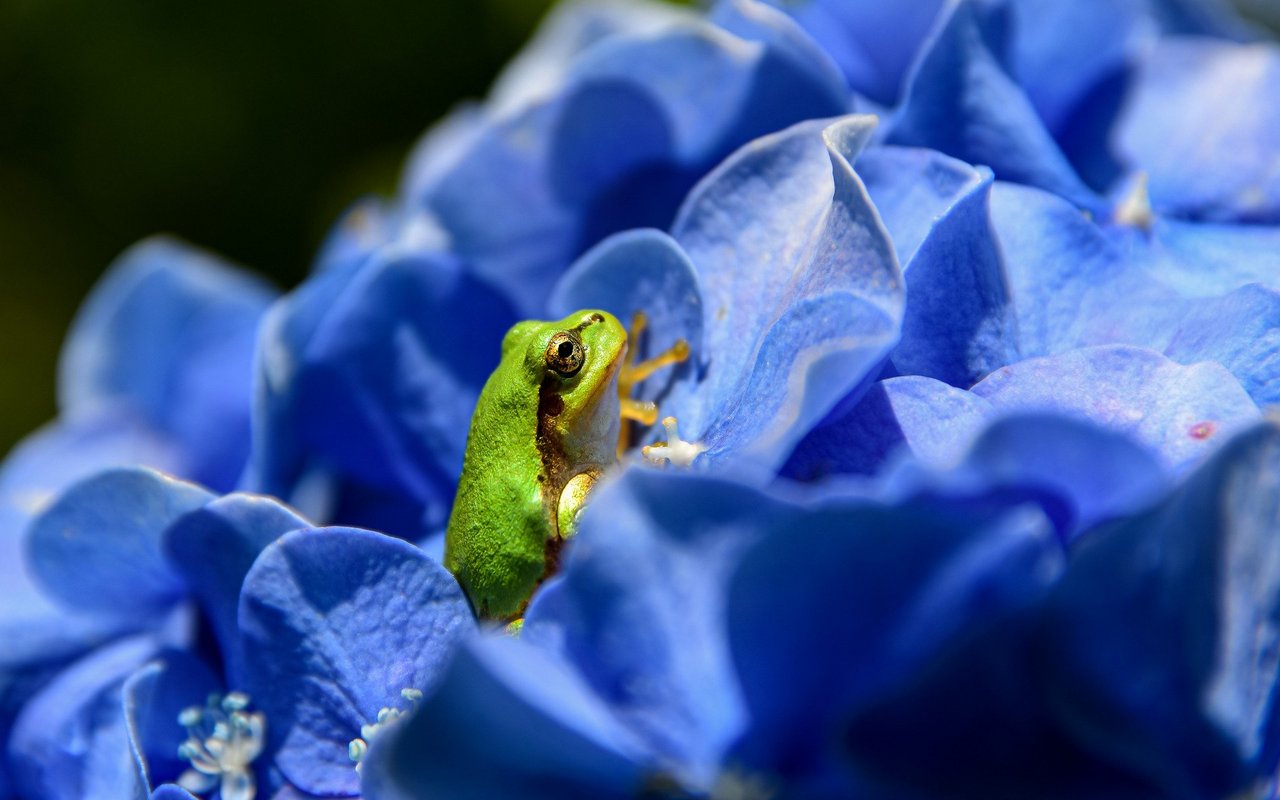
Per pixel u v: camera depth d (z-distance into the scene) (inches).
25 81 28.5
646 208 12.3
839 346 10.0
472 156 12.3
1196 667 9.6
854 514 9.4
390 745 9.5
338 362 12.3
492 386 11.3
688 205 11.3
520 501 11.0
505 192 12.4
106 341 14.2
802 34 11.7
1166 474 9.9
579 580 9.6
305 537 10.7
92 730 11.7
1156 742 9.6
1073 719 9.5
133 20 28.1
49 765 11.9
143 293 14.2
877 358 10.0
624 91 12.0
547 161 12.3
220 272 14.4
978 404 10.3
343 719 10.8
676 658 9.7
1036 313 10.9
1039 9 12.3
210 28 28.1
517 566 11.0
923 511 9.3
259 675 10.9
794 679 9.5
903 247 10.9
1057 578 9.5
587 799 9.6
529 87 13.8
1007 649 9.5
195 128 28.5
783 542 9.4
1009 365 10.5
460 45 28.4
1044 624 9.5
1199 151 12.1
